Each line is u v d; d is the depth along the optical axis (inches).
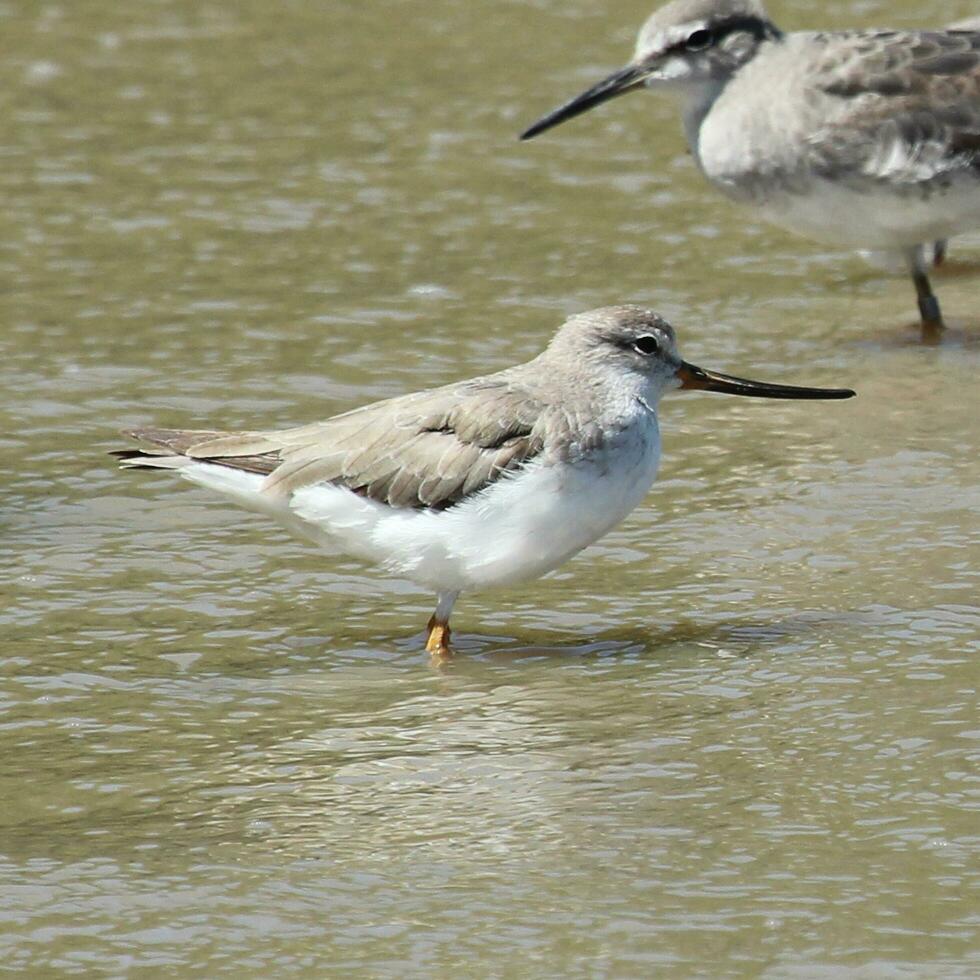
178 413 710.5
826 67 758.5
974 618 538.6
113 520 624.4
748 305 815.1
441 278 842.8
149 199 932.0
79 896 409.7
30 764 470.9
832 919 394.0
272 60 1117.7
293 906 405.1
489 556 519.8
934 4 1146.7
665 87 805.2
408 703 501.7
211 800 452.1
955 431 682.8
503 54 1117.1
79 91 1069.1
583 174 960.9
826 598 557.3
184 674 521.0
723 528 610.9
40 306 814.5
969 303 818.8
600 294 824.3
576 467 515.8
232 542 608.4
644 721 486.3
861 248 783.1
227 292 829.8
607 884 410.3
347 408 711.1
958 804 438.6
